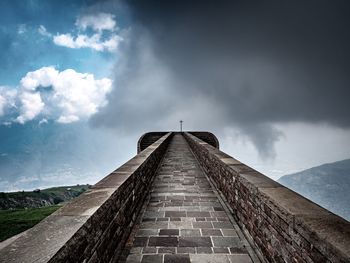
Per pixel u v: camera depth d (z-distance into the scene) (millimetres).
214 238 3664
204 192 6141
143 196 5324
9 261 1411
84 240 1928
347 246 1491
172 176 8000
